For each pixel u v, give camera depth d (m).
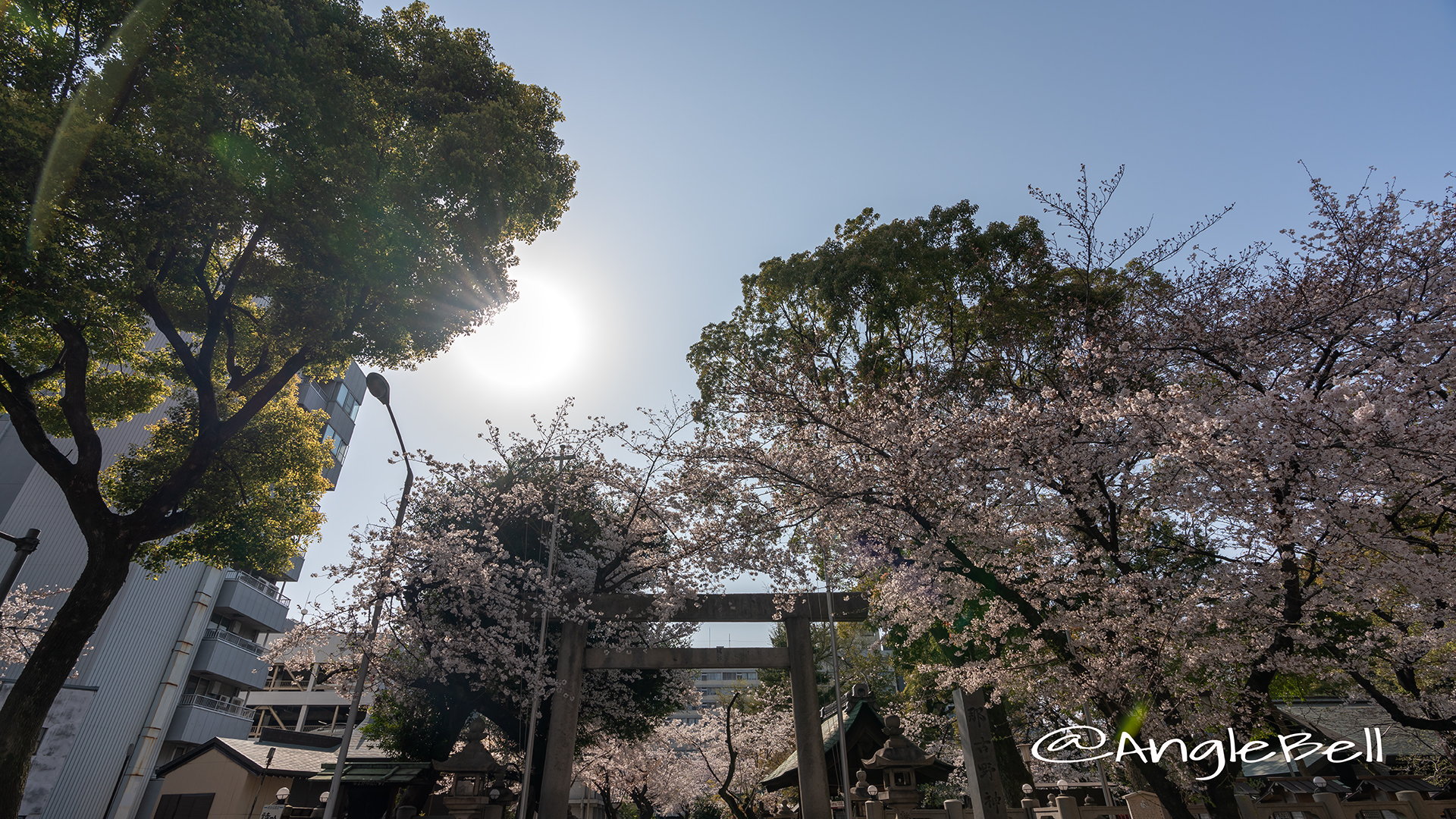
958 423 11.40
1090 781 18.72
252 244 13.74
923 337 20.47
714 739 27.73
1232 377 11.63
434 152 14.21
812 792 15.03
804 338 21.00
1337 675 10.67
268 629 32.69
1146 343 12.02
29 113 9.77
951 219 19.95
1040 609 11.73
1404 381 8.73
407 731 19.12
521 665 15.30
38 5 10.99
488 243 16.17
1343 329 10.32
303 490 18.08
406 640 15.34
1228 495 9.01
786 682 30.11
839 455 12.66
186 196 11.19
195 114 11.04
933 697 18.97
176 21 11.59
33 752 10.66
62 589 19.78
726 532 14.37
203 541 16.48
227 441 15.41
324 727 36.88
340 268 13.41
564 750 15.15
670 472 15.23
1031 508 10.67
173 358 17.11
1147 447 9.94
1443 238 10.32
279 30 12.03
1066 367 12.24
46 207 9.75
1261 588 9.38
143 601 24.86
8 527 22.91
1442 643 9.91
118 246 10.73
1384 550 8.75
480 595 15.55
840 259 20.59
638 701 19.56
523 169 15.68
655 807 33.47
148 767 24.23
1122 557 10.35
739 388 15.24
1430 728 9.85
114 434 25.02
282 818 20.05
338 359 15.23
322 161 12.26
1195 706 10.37
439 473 17.11
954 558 11.56
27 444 12.30
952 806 13.59
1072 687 10.31
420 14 16.23
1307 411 7.95
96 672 22.78
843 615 16.53
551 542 17.08
